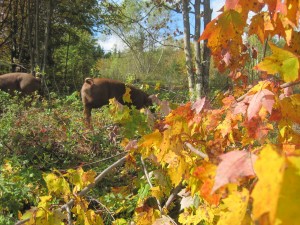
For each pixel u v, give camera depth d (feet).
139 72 56.80
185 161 5.44
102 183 14.12
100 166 15.61
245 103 4.49
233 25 4.10
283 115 4.32
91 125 17.81
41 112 22.82
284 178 1.73
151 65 56.13
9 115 19.88
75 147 16.63
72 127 18.62
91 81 24.62
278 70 3.38
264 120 4.53
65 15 59.72
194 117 5.35
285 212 1.68
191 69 28.14
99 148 16.51
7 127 16.98
